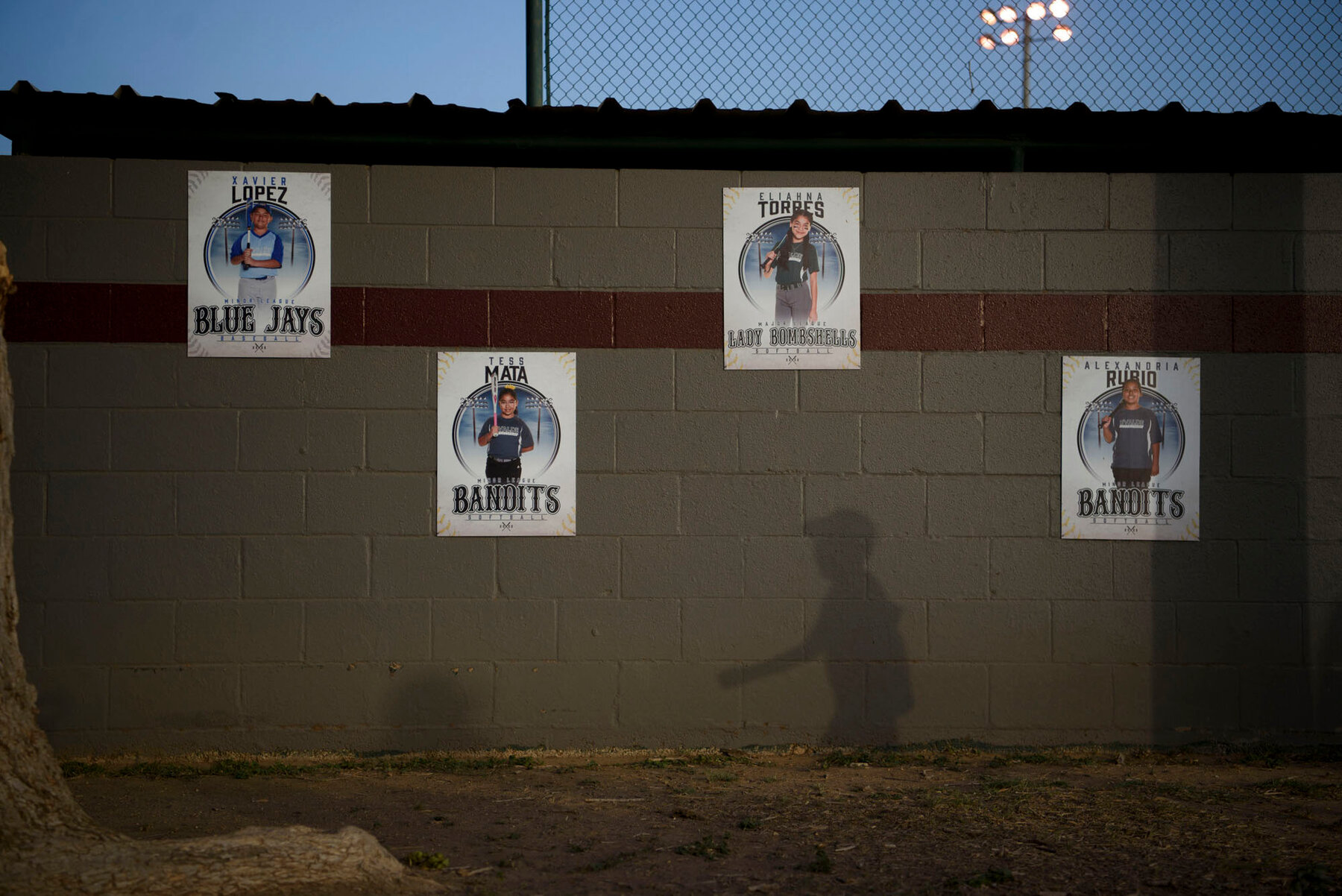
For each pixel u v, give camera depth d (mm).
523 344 6191
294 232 6133
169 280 6074
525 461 6172
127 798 5258
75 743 5953
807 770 5816
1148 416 6230
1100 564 6227
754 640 6184
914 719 6184
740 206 6254
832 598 6199
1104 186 6273
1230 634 6203
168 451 6043
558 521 6176
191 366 6066
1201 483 6234
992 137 6363
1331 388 6234
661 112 6070
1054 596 6219
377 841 4203
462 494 6141
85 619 5984
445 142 6344
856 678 6184
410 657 6109
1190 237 6270
